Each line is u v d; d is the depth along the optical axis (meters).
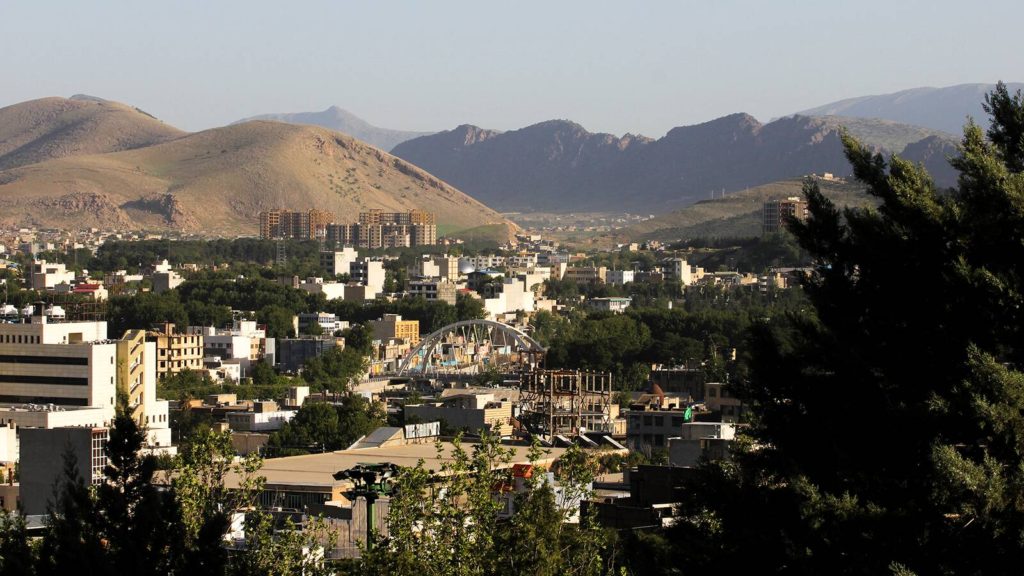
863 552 88.19
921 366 96.81
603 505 163.12
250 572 106.94
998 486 85.38
